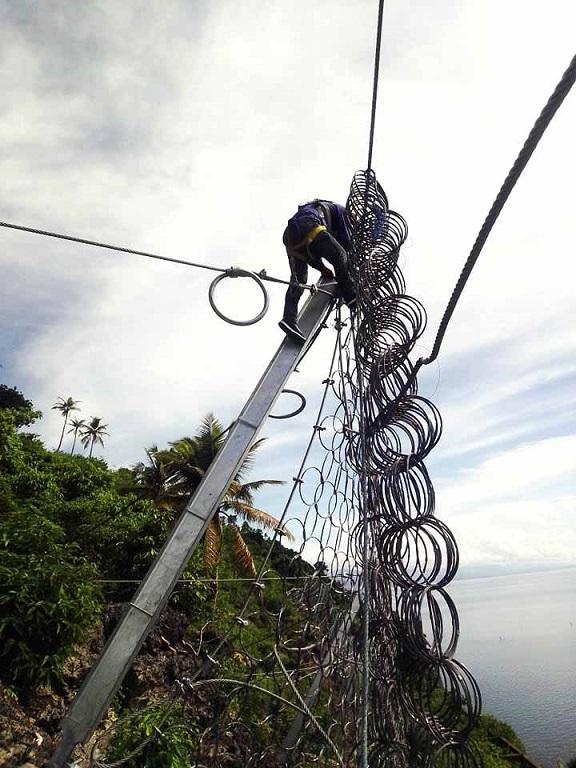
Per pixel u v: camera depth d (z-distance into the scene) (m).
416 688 2.13
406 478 2.41
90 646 7.99
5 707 5.75
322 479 2.83
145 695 8.41
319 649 2.63
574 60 1.24
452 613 2.04
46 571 7.51
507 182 1.59
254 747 2.46
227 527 17.47
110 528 14.51
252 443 2.71
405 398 2.57
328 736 2.15
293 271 3.11
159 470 18.19
